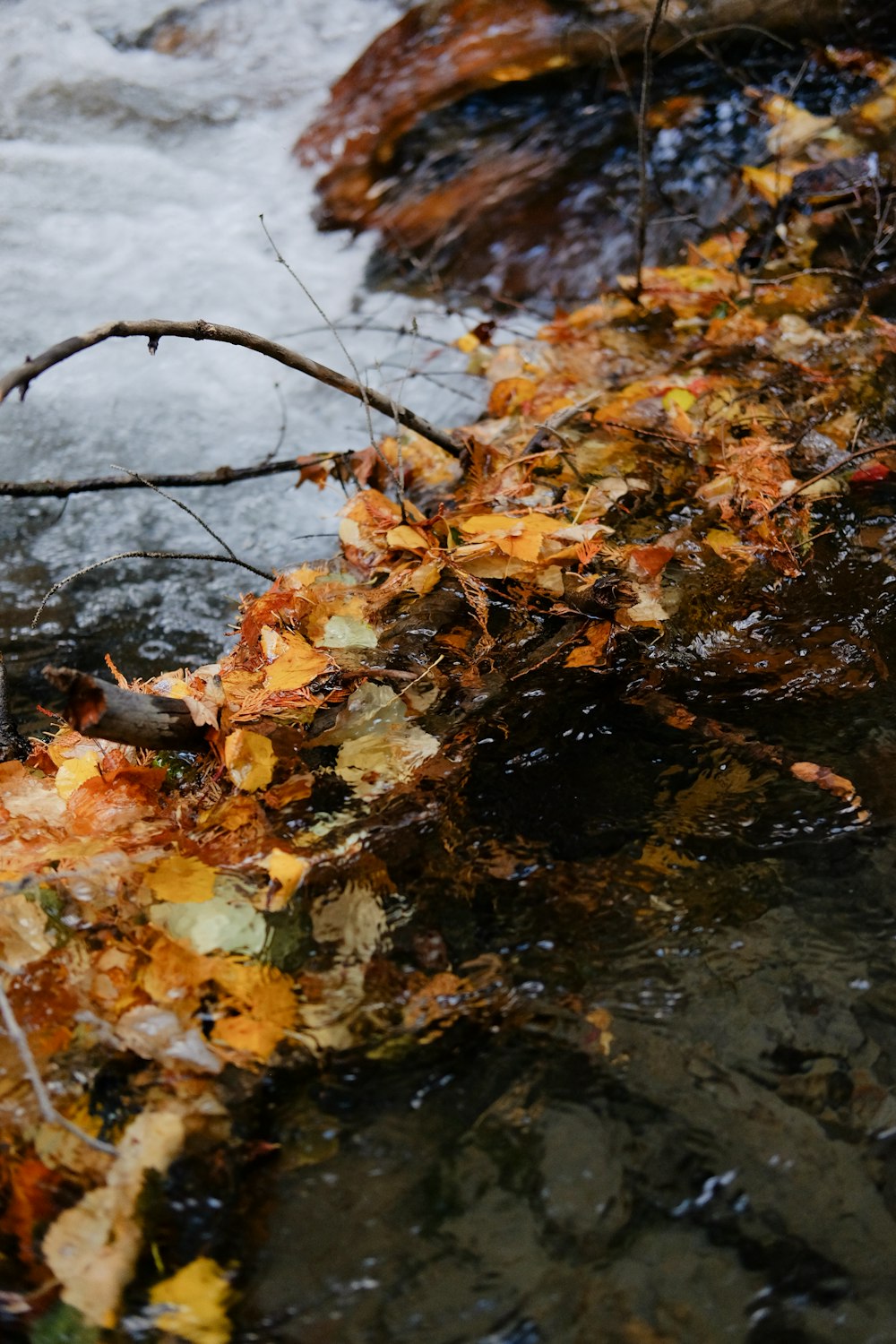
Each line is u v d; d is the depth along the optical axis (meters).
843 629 1.84
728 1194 1.42
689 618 1.85
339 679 1.77
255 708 1.71
